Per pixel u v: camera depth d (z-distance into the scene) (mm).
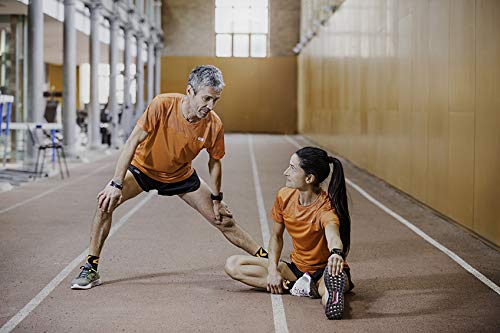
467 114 7926
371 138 14703
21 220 8203
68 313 4445
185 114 4941
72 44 16688
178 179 5258
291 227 4723
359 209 9750
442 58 9062
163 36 35125
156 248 6664
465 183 8008
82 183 12234
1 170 13305
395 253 6680
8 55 16484
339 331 4148
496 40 6934
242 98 35594
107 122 23922
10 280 5309
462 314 4574
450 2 8695
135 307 4605
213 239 7164
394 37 12305
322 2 24172
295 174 4531
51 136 14836
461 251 6812
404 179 11461
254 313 4492
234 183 12805
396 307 4719
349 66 17891
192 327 4184
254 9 35719
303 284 4781
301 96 33094
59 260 6039
